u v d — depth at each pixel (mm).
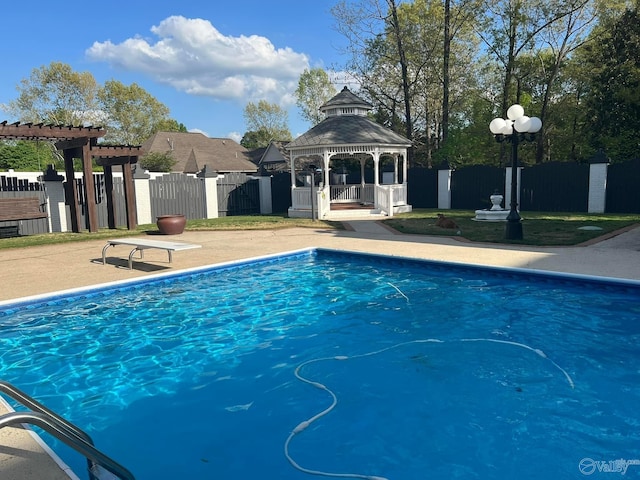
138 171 20297
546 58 34875
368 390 4473
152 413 4164
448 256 9820
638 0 23766
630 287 7121
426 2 34969
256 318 6754
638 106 22828
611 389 4328
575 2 28328
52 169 17984
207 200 22797
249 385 4668
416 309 6918
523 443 3516
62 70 56188
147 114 68375
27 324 6676
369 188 23641
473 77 33938
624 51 23250
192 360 5328
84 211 19141
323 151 20453
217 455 3502
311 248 11656
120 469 2762
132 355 5508
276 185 26016
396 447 3527
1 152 41188
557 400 4148
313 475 3225
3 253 12391
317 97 55125
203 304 7504
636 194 18344
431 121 40188
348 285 8484
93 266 10266
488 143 36094
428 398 4273
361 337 5887
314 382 4680
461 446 3510
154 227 18203
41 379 4922
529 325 6074
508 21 30781
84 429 3918
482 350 5328
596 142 25438
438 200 24641
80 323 6688
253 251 11656
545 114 32938
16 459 2963
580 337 5617
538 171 20844
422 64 33812
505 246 10930
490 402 4156
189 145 51750
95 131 15742
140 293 8242
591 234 12164
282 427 3871
